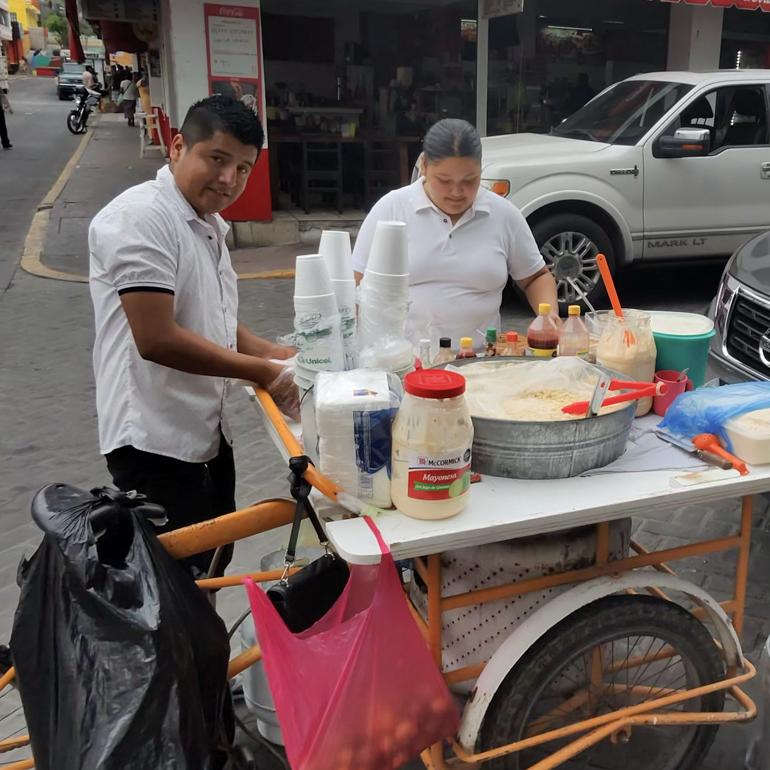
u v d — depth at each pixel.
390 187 10.25
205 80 7.88
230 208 8.83
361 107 10.11
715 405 1.74
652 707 1.74
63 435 4.35
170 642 1.37
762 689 1.94
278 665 1.45
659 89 6.57
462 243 2.66
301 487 1.48
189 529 1.55
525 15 9.84
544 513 1.45
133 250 1.74
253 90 8.12
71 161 16.17
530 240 2.79
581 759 2.09
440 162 2.40
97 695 1.33
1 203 12.07
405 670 1.52
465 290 2.71
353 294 1.85
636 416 1.95
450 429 1.40
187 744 1.35
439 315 2.70
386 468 1.49
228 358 1.83
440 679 1.58
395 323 1.85
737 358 3.53
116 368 1.94
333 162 9.89
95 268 1.94
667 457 1.71
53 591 1.40
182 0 7.54
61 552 1.38
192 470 2.08
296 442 1.66
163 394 1.95
